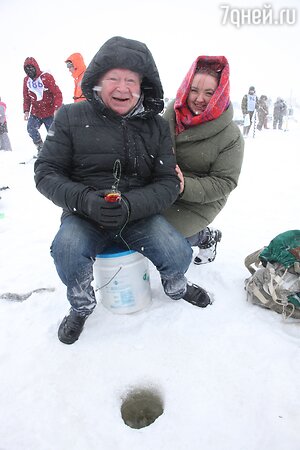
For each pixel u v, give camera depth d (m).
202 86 2.17
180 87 2.32
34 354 1.95
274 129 17.00
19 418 1.63
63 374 1.83
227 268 2.74
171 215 2.39
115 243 2.18
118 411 1.68
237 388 1.71
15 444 1.53
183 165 2.42
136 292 2.17
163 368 1.83
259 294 2.22
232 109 2.29
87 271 1.89
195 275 2.63
